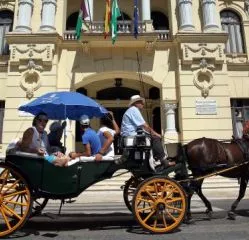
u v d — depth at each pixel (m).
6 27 18.97
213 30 17.48
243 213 8.44
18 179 5.66
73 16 20.58
